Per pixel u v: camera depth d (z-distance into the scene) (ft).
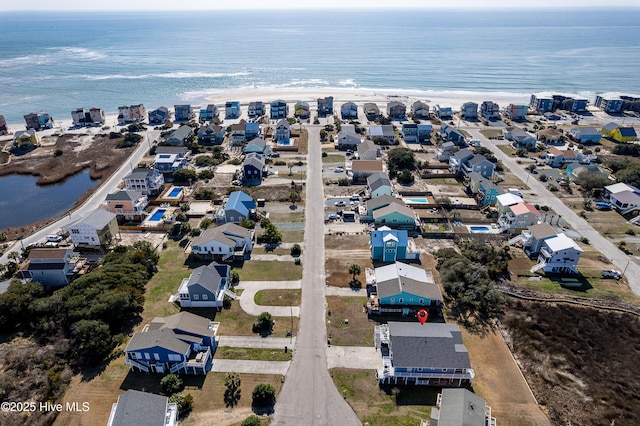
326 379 168.86
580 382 170.40
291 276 230.89
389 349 176.65
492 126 506.89
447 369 163.43
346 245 259.39
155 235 271.90
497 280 229.25
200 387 165.17
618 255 254.47
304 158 399.65
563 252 231.30
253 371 172.45
